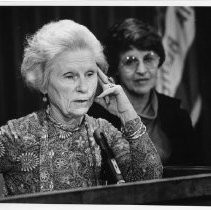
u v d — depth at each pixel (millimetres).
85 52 3096
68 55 3057
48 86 3131
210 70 6316
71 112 3076
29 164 3070
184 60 6285
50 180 3020
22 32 6188
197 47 6336
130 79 5656
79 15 6270
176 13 6285
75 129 3145
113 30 5656
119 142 3328
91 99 3156
